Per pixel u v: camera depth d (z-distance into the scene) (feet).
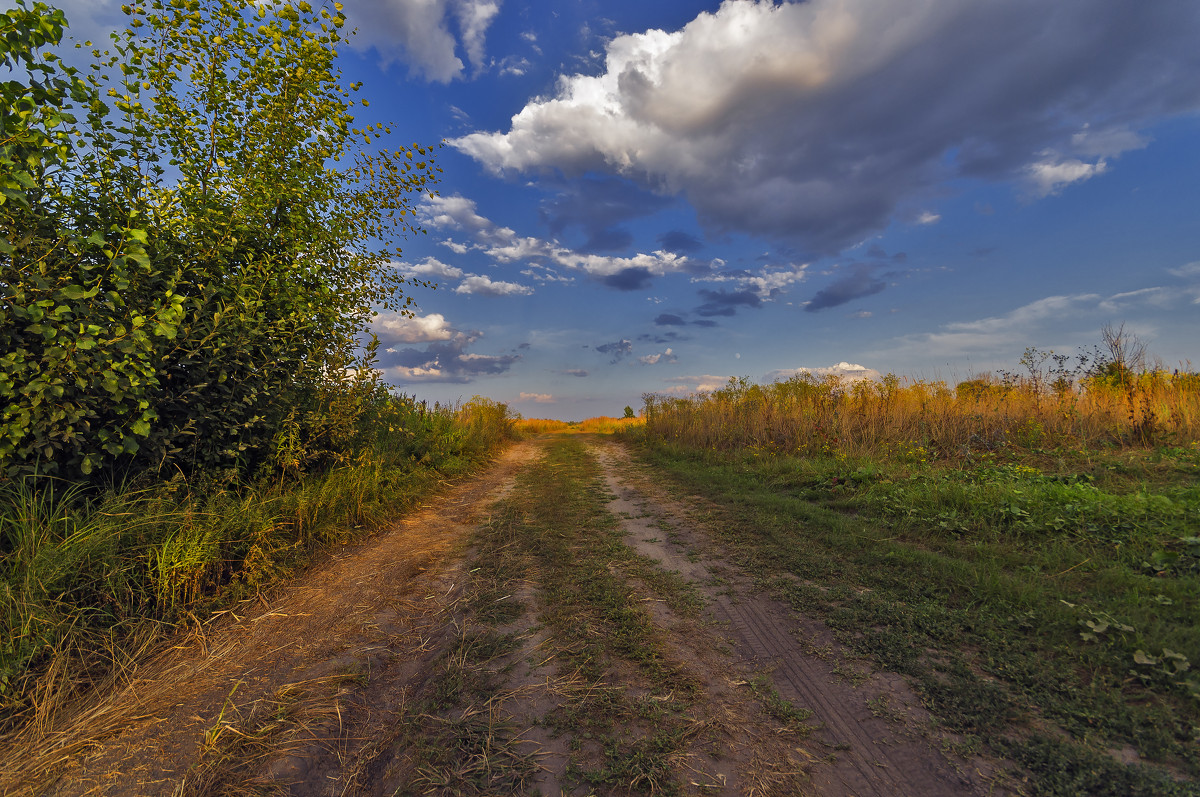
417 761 7.58
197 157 19.76
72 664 9.41
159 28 18.74
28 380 11.97
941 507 19.48
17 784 6.98
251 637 11.37
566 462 45.47
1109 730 7.44
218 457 17.13
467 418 53.06
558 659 10.57
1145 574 12.93
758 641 11.08
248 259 19.01
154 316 14.08
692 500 26.03
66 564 10.50
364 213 25.66
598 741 8.03
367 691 9.47
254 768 7.32
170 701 8.91
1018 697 8.45
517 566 16.20
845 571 14.67
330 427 22.13
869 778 6.99
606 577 15.02
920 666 9.56
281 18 20.10
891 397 38.99
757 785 6.96
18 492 11.78
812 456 35.42
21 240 11.94
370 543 18.76
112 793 6.86
